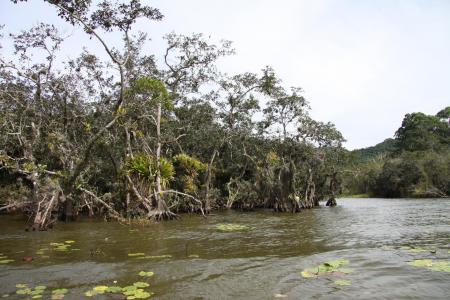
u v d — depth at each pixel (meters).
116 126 23.62
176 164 30.20
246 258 9.52
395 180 57.81
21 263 9.15
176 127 33.00
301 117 37.06
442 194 52.00
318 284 6.92
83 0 18.02
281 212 29.41
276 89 35.00
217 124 35.56
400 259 8.82
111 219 21.66
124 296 6.40
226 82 33.34
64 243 12.59
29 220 19.02
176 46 28.02
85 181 21.62
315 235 13.99
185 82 29.48
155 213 21.62
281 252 10.38
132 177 22.00
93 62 23.53
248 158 36.47
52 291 6.73
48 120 22.88
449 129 76.25
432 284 6.73
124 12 19.16
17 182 24.91
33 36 21.16
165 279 7.52
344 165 44.94
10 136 21.28
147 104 21.22
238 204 35.78
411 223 17.66
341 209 31.61
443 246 10.68
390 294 6.25
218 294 6.52
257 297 6.31
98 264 8.91
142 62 24.64
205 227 17.77
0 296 6.48
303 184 36.56
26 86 22.66
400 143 78.56
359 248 10.62
